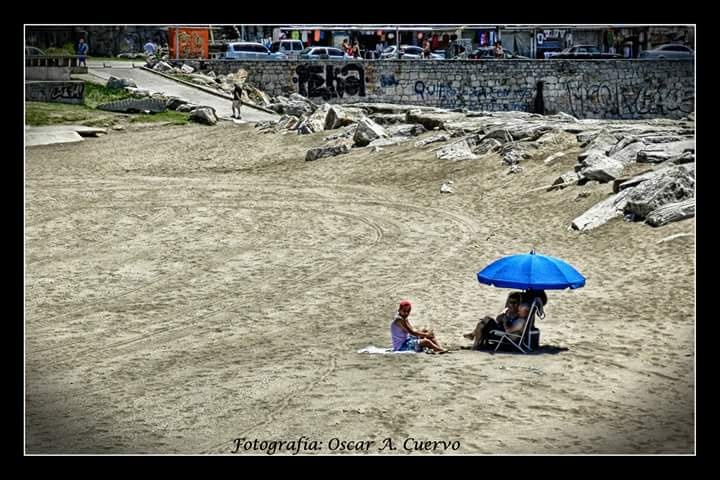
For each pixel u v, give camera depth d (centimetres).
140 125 7869
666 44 11306
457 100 10556
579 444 1645
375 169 5712
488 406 1848
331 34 11688
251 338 2541
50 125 7575
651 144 4788
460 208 4625
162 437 1723
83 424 1809
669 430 1709
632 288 2953
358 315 2784
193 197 5134
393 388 1973
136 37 11656
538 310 2311
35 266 3612
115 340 2558
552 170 4928
